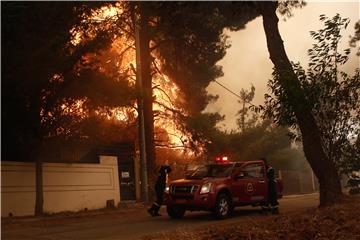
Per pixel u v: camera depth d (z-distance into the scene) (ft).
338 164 50.31
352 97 48.55
